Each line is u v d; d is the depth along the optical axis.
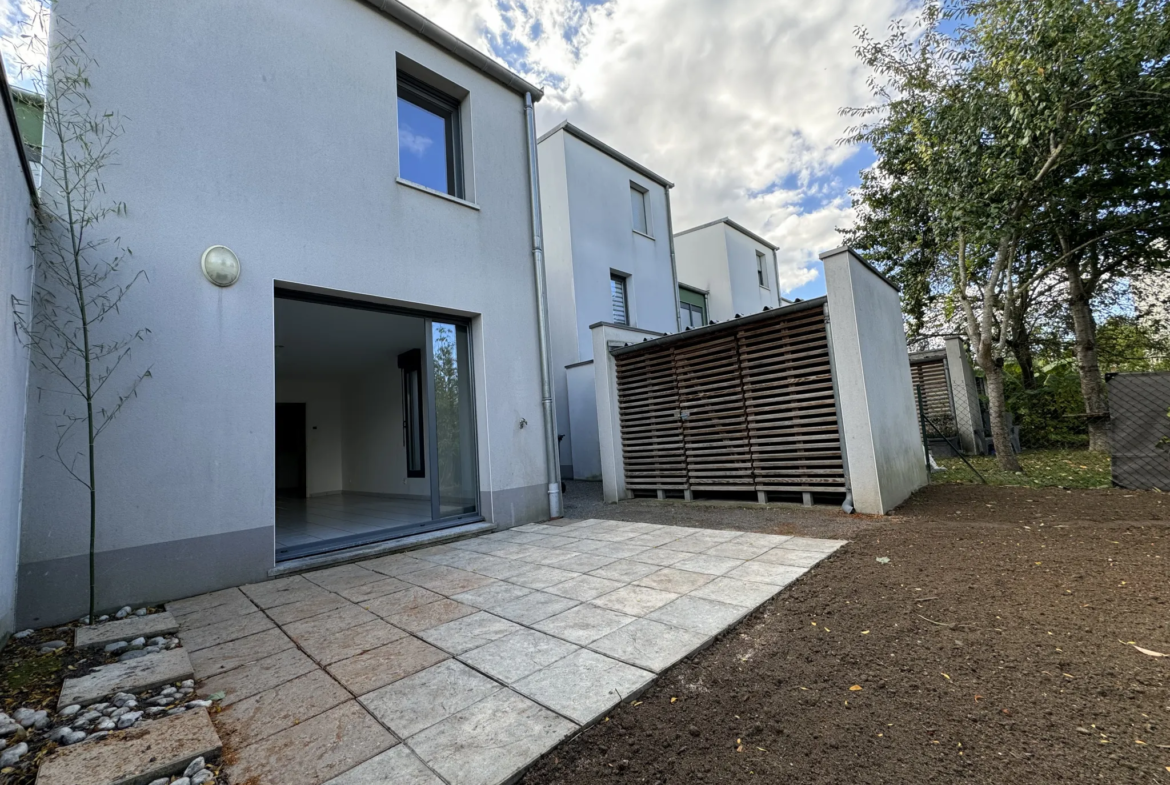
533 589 3.72
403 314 5.83
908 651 2.45
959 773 1.61
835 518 5.55
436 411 6.10
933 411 11.37
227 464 4.18
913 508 5.81
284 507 8.82
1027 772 1.59
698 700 2.15
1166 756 1.62
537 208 7.04
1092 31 5.84
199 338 4.13
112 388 3.71
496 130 6.77
